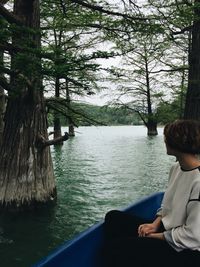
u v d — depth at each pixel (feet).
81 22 40.04
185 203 8.08
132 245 9.03
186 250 8.23
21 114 31.32
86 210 32.32
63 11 38.78
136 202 14.05
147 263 8.79
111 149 97.55
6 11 28.60
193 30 41.86
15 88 28.09
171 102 148.56
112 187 43.29
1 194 30.81
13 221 28.71
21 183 30.91
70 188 42.39
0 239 24.86
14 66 23.72
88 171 56.44
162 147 103.19
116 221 10.94
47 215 30.35
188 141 8.09
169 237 8.35
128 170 57.57
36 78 25.02
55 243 24.36
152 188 42.98
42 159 32.17
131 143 122.52
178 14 35.86
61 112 37.88
